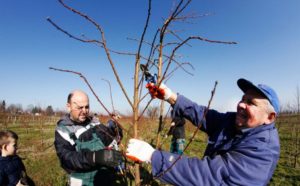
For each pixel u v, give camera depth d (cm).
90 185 261
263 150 167
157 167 162
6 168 328
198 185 157
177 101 223
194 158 167
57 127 266
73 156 229
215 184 158
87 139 265
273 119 182
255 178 162
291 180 588
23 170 361
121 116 215
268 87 186
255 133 175
